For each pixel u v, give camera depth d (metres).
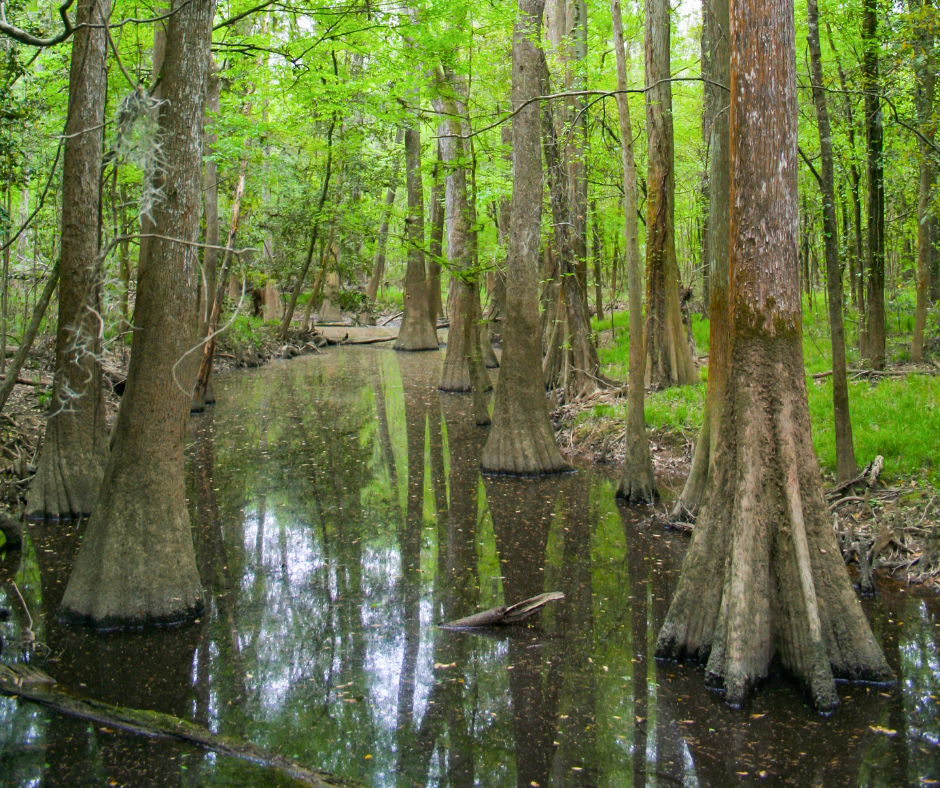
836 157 13.41
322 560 8.34
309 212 22.98
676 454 11.91
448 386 20.00
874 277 12.71
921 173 12.89
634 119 20.22
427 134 27.77
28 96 11.58
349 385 21.08
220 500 10.56
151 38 15.87
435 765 4.67
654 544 8.74
